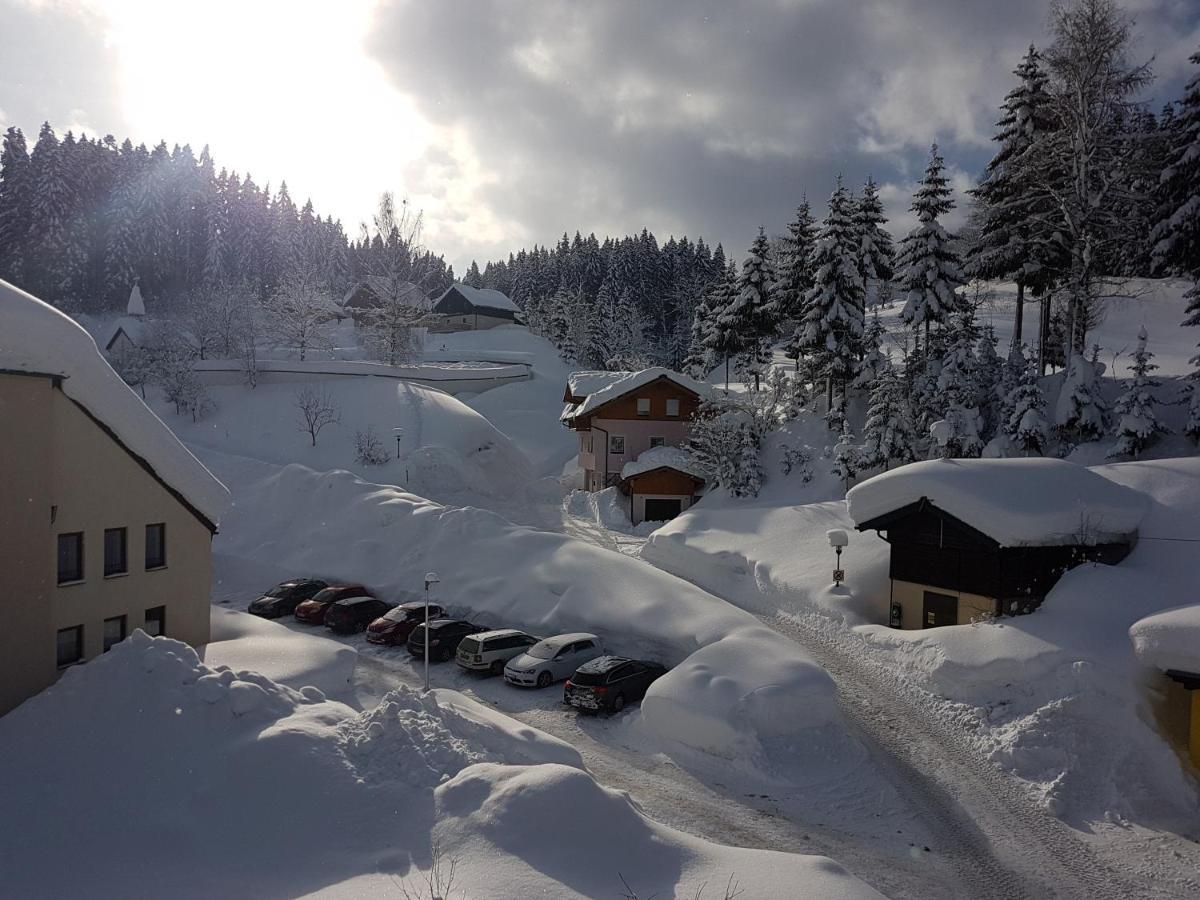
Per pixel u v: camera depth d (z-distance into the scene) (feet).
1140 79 116.57
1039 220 135.64
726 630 78.69
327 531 124.98
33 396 56.03
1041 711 61.21
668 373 173.58
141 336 261.85
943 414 127.95
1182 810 52.19
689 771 58.34
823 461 147.02
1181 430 113.19
